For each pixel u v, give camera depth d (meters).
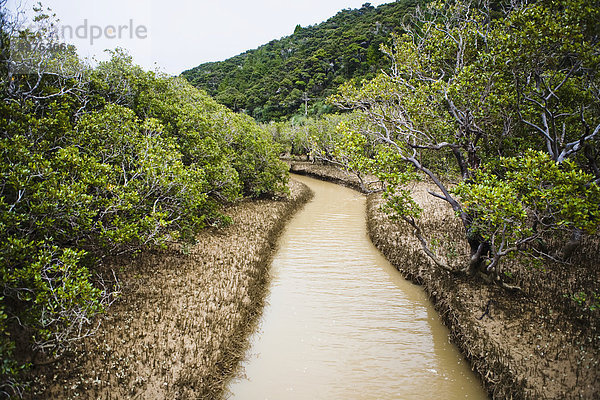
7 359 5.72
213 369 7.68
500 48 10.14
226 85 97.12
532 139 11.94
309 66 87.06
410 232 16.78
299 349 9.23
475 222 9.45
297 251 17.02
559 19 8.52
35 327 6.66
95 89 12.84
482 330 8.84
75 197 7.61
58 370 6.73
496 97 10.41
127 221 10.04
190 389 6.94
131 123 10.99
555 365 7.29
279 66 96.88
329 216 24.47
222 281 11.60
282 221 21.53
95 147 10.33
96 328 7.50
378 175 10.43
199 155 16.47
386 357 8.94
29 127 8.27
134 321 8.76
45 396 6.14
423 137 12.55
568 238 12.35
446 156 16.08
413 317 10.90
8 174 6.93
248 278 12.10
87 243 9.73
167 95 17.08
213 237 15.88
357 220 23.39
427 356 9.01
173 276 11.47
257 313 10.80
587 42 8.28
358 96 13.52
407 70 14.05
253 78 96.69
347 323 10.53
